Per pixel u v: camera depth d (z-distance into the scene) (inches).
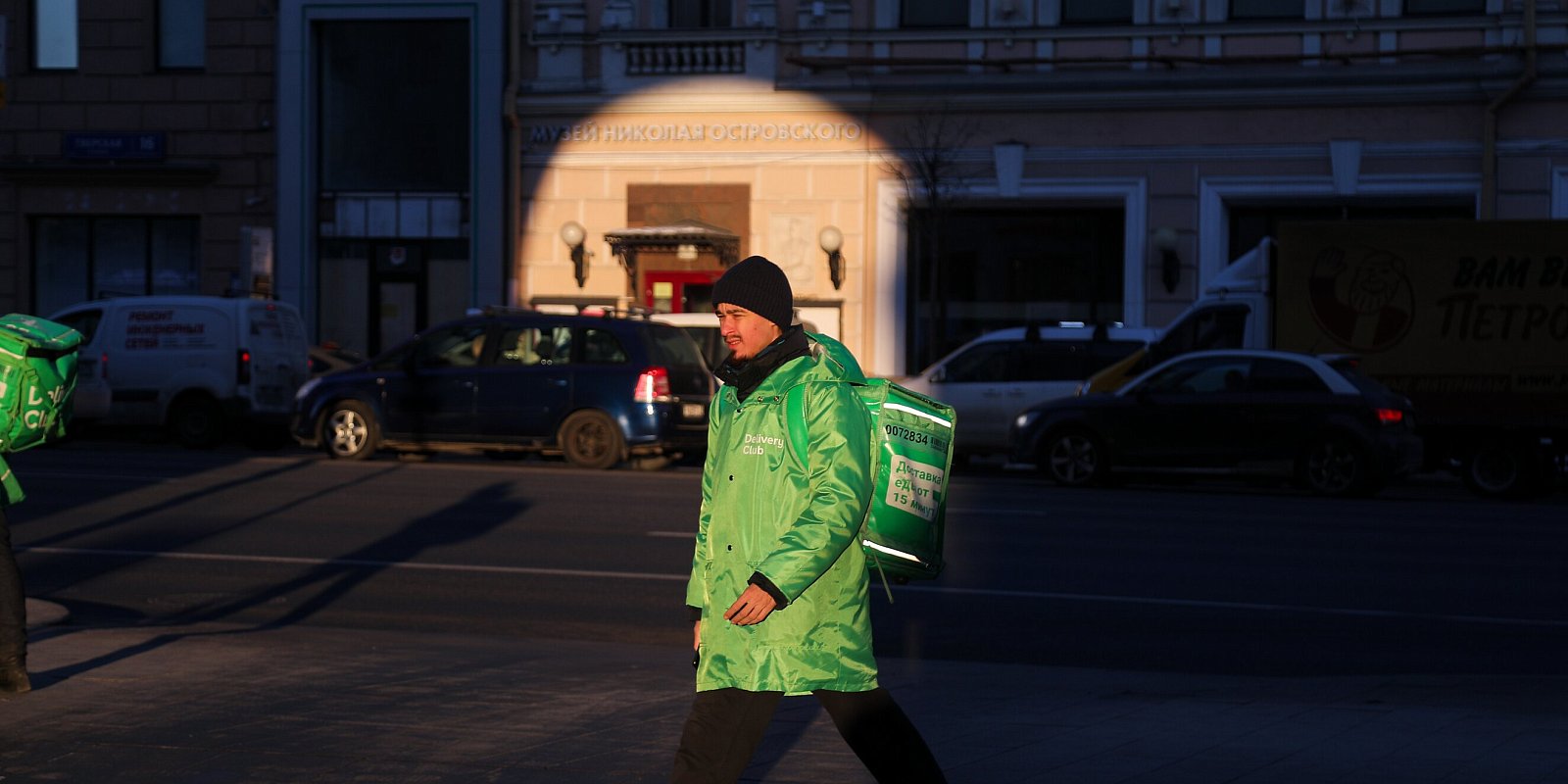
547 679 399.5
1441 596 566.9
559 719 349.1
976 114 1380.4
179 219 1529.3
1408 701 389.1
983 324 1407.5
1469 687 409.7
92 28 1519.4
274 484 868.6
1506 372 1001.5
